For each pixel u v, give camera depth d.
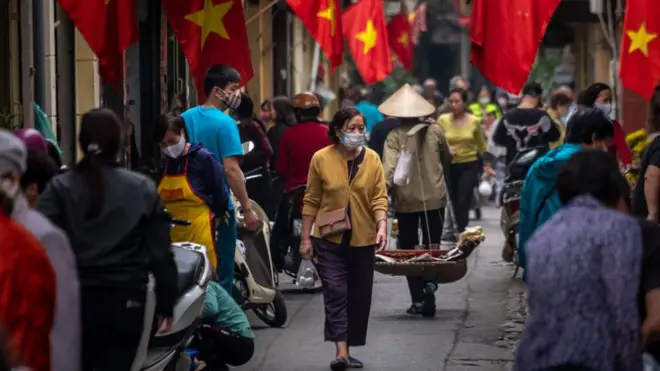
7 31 20.98
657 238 11.01
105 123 12.94
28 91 21.41
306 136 26.36
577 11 41.62
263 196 26.66
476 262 31.98
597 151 11.48
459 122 33.53
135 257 12.89
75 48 24.58
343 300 18.97
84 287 12.75
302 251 19.22
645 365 11.44
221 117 19.42
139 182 13.01
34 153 12.84
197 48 21.50
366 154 19.12
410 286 23.81
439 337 21.58
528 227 17.27
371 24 33.75
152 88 29.62
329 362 19.56
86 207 12.79
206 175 18.00
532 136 30.41
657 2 22.47
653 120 19.27
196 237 17.94
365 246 19.02
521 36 23.34
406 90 24.39
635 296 10.72
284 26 51.97
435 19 115.31
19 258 9.96
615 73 27.36
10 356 9.77
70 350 11.12
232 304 17.08
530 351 10.80
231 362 17.19
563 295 10.74
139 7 29.25
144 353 13.34
